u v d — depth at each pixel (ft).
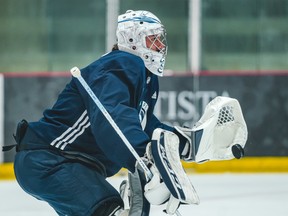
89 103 20.83
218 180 53.57
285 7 65.46
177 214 21.61
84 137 21.43
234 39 65.36
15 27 65.05
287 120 60.39
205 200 43.57
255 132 60.34
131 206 20.83
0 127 58.80
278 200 43.75
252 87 60.49
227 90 60.39
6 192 48.08
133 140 19.72
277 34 65.67
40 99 59.41
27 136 21.79
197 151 22.21
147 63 22.90
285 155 60.03
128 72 20.66
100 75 20.70
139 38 22.63
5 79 59.16
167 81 59.98
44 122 21.76
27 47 65.21
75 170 21.06
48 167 21.18
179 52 65.00
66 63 65.31
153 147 19.77
